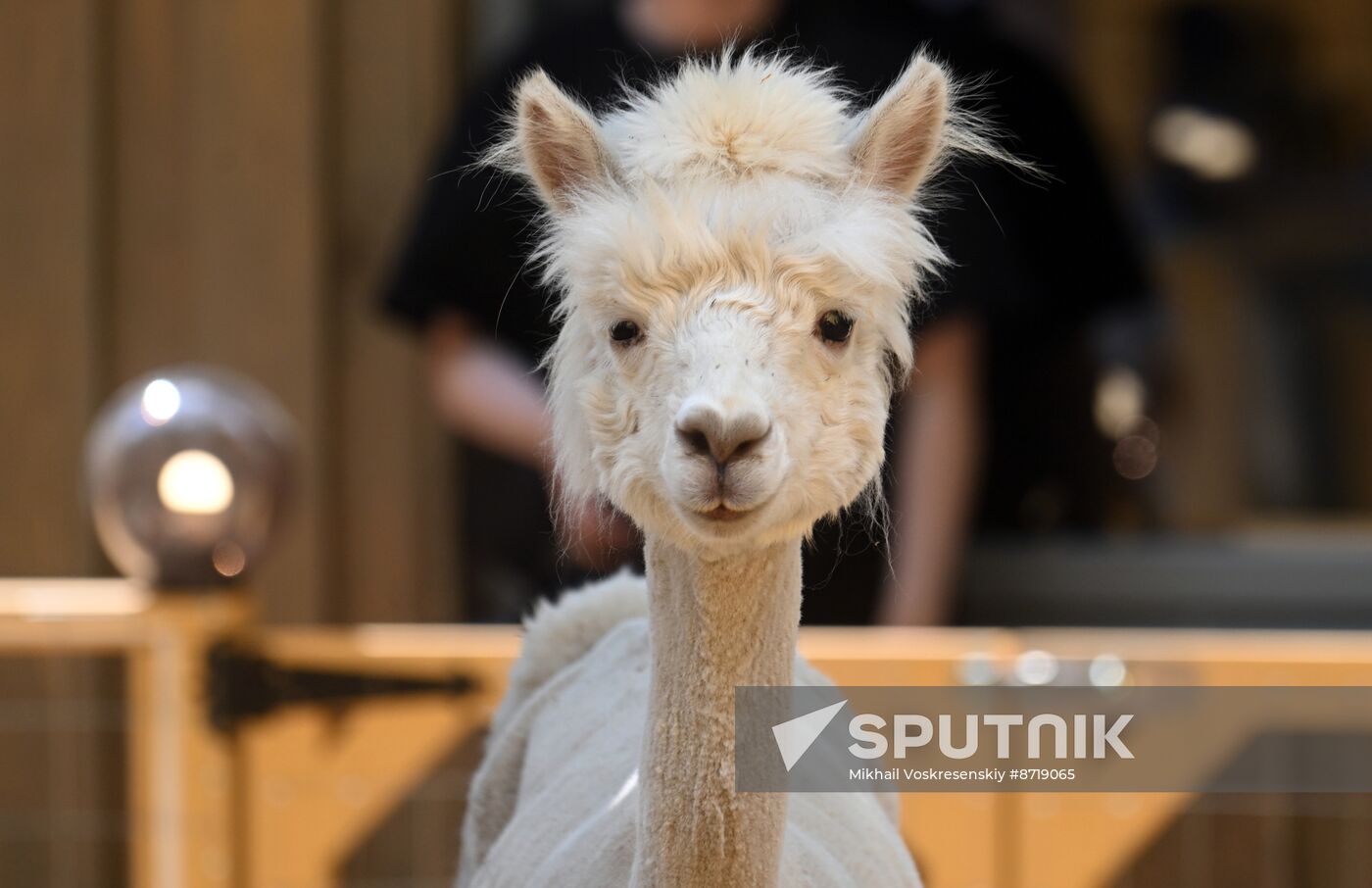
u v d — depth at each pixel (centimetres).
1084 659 670
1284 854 673
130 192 1084
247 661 687
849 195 446
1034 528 1060
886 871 505
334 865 689
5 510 1071
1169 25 1164
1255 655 673
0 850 975
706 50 845
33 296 1077
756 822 436
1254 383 1167
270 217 1084
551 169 483
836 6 871
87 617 680
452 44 1109
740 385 400
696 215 421
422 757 689
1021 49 958
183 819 685
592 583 650
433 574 1102
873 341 449
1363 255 1177
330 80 1096
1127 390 1082
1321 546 1098
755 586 437
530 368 895
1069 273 991
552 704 599
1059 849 668
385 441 1104
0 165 1075
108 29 1080
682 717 439
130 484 673
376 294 945
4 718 1012
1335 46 1181
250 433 690
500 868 529
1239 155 1171
